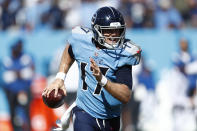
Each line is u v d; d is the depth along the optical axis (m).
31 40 32.66
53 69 32.19
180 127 32.47
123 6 35.06
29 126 31.11
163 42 33.12
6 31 34.72
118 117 16.44
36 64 32.47
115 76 15.78
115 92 14.67
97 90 15.80
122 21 15.38
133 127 31.06
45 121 30.47
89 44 15.92
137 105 31.17
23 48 32.56
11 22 35.81
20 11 35.81
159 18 35.91
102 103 15.91
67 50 16.41
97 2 35.00
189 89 32.59
